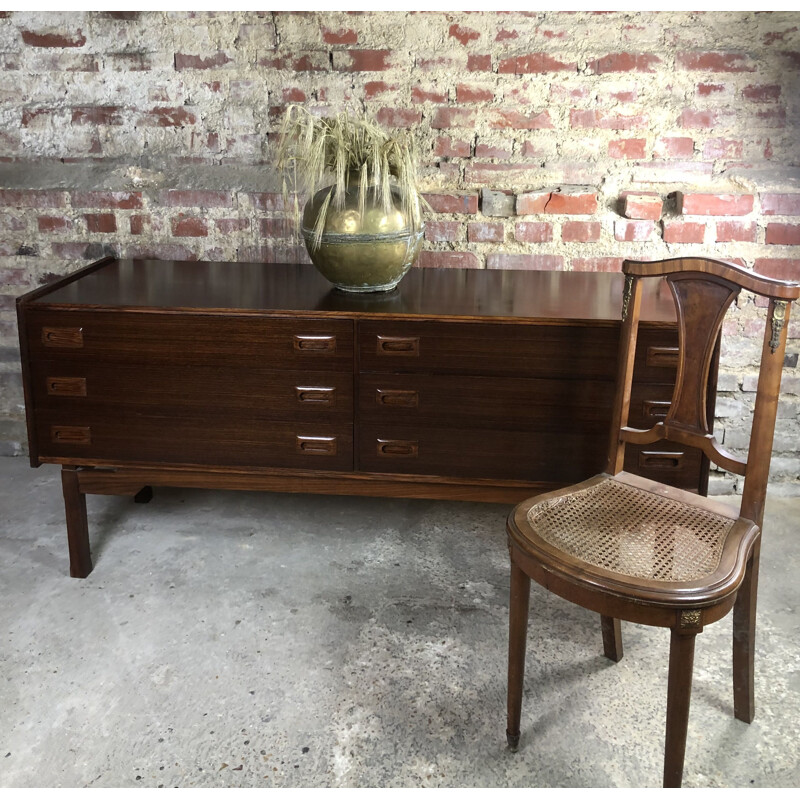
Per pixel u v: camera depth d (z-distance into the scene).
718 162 2.58
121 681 1.95
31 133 2.73
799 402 2.75
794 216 2.56
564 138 2.60
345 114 2.26
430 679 1.97
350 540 2.54
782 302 1.61
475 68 2.56
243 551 2.48
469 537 2.57
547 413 2.15
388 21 2.54
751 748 1.78
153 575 2.36
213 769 1.72
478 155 2.63
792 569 2.39
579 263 2.68
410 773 1.71
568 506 1.80
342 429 2.22
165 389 2.24
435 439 2.21
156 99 2.67
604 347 2.07
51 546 2.51
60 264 2.83
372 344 2.14
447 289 2.39
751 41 2.47
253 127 2.67
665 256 2.65
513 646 1.72
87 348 2.23
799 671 1.99
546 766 1.73
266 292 2.35
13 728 1.82
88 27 2.62
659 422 1.98
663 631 2.16
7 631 2.12
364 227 2.20
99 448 2.31
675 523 1.74
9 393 3.00
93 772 1.71
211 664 2.01
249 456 2.28
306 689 1.93
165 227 2.76
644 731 1.83
